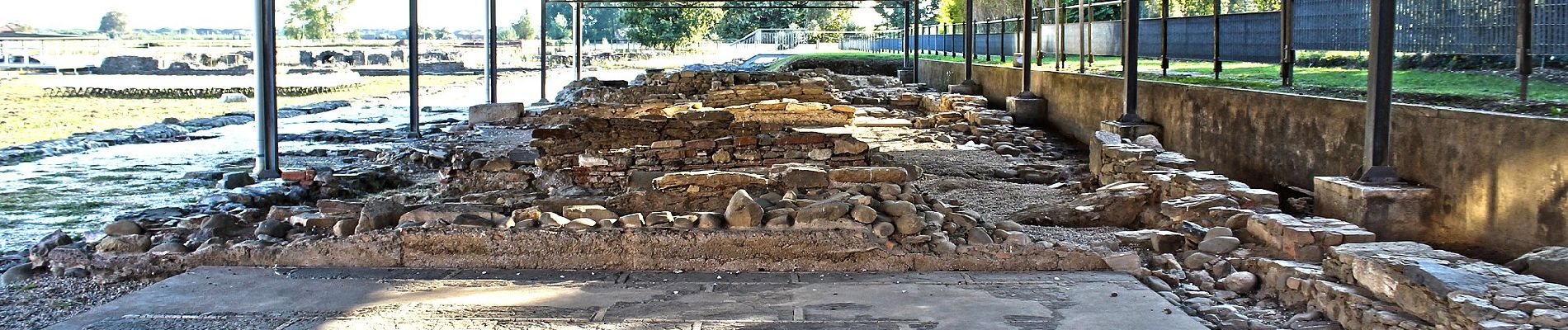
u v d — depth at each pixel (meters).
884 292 6.11
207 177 12.26
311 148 15.34
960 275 6.62
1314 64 15.95
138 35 101.38
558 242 6.91
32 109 23.45
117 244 7.00
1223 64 18.27
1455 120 7.55
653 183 7.73
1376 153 7.94
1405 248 5.91
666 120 10.34
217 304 5.87
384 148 15.15
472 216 7.06
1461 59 13.11
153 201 10.86
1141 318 5.47
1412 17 10.20
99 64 44.09
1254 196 8.05
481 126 18.47
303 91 30.81
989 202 9.41
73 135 16.64
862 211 6.88
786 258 6.84
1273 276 6.38
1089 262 6.77
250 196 10.21
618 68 48.28
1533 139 6.86
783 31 57.84
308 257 6.96
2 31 84.38
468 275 6.68
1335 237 6.54
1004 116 17.27
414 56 16.94
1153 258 6.98
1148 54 17.84
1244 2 18.05
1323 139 9.33
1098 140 10.39
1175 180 8.59
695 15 52.09
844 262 6.81
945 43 31.97
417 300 5.94
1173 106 12.69
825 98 19.78
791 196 7.45
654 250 6.86
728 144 10.02
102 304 6.26
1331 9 11.34
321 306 5.82
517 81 38.34
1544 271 5.65
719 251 6.84
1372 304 5.48
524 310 5.70
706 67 43.47
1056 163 13.16
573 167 10.30
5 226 9.52
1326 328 5.61
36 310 6.18
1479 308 4.86
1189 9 21.22
